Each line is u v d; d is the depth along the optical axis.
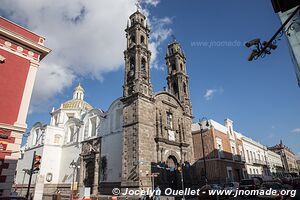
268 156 65.88
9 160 15.78
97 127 37.28
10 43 18.09
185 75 42.19
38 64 19.41
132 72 32.38
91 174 34.06
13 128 16.44
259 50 8.38
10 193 15.27
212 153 36.09
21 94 17.66
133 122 28.33
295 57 8.53
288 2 7.37
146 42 35.31
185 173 32.88
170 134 33.12
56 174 41.62
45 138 42.88
